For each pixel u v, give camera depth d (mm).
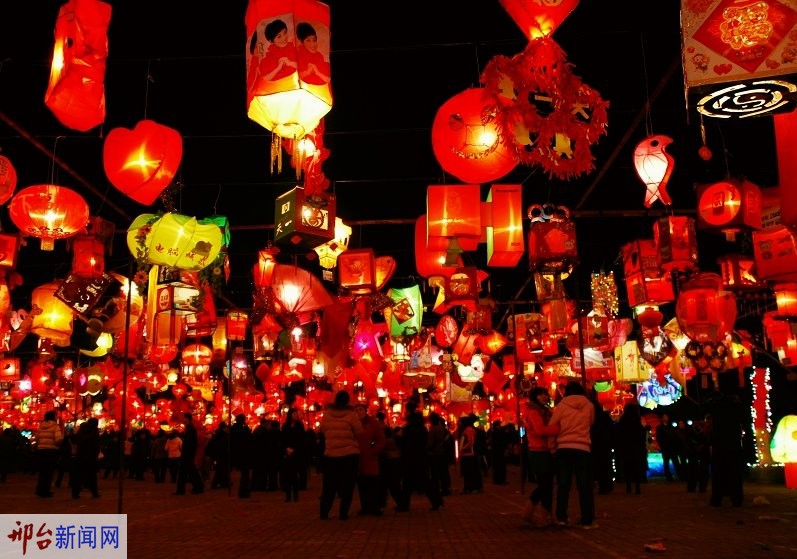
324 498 11281
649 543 7934
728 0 6059
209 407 31344
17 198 8930
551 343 17781
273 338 17219
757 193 10047
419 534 9383
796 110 6941
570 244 10719
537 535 8906
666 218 11211
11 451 25344
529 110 6969
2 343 13336
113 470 30953
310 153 8852
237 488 20203
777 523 9594
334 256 13016
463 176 8141
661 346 15688
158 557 7785
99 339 14664
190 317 14000
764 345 18234
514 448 27906
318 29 6875
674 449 18812
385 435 12594
